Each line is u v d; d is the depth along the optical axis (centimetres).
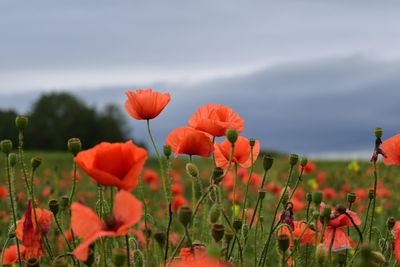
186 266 157
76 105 8625
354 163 1097
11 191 340
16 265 391
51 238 522
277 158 1806
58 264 230
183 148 332
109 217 224
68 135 8444
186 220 262
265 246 327
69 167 1936
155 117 338
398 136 357
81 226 222
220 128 327
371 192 364
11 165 337
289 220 338
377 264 271
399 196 984
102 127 8706
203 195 296
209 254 222
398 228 335
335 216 300
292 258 347
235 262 325
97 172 221
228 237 286
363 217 610
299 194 809
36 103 8538
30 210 304
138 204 222
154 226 367
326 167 1747
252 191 916
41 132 8281
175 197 782
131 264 330
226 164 358
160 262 341
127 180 225
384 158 356
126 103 344
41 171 1241
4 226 800
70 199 318
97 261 304
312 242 333
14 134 7931
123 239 369
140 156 227
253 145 342
